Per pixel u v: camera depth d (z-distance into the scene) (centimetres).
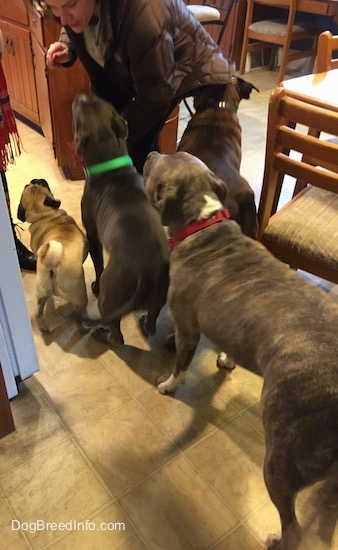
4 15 313
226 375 178
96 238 193
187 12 181
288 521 113
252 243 135
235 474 147
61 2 162
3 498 139
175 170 138
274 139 153
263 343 113
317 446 96
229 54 494
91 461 149
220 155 186
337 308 114
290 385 101
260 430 160
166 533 133
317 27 443
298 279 124
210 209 137
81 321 184
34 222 186
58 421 159
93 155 174
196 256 135
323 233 162
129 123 190
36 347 185
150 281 157
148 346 188
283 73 447
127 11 159
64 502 138
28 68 316
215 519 136
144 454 151
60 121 276
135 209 163
